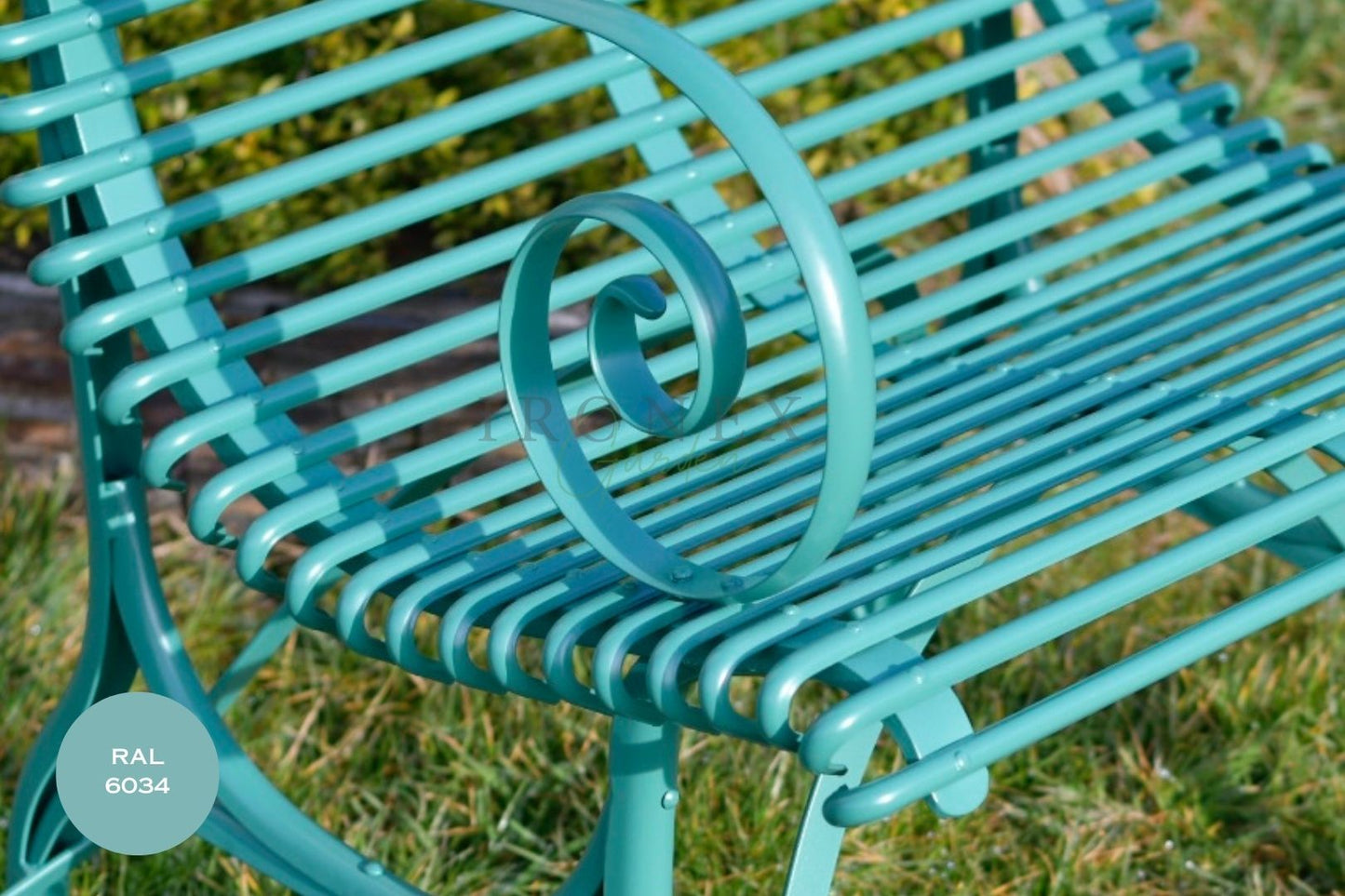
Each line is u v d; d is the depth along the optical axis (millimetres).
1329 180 1858
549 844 2074
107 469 1527
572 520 1190
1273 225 1784
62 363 2645
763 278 1642
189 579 2469
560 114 2619
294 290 2648
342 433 1385
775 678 1086
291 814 1496
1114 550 2488
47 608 2322
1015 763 2172
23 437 2660
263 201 1465
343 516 1358
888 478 1388
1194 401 1441
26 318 2646
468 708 2180
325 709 2225
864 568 1242
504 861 2059
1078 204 1755
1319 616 2359
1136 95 1897
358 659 2299
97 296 1494
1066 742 2199
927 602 1157
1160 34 3930
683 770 2117
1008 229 1717
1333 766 2127
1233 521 1246
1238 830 2100
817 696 2252
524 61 2633
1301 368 1471
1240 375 1617
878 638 1129
